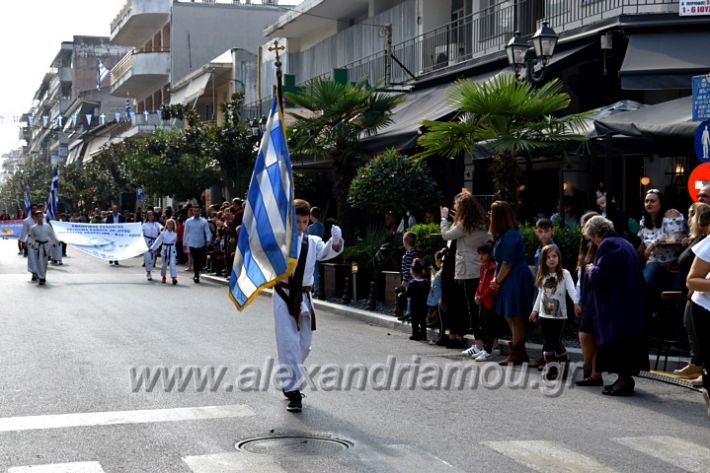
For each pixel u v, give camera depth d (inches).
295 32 1439.5
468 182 921.5
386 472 242.1
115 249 1091.3
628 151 581.3
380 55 1137.4
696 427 305.6
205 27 2078.0
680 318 446.0
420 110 871.1
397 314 584.7
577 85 792.3
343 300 690.8
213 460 251.6
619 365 360.8
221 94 1809.8
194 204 1378.0
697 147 458.6
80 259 1371.8
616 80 776.9
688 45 673.6
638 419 317.1
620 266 361.4
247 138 1248.8
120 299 727.1
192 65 2073.1
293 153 851.4
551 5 807.7
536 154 631.2
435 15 1035.3
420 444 273.6
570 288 406.6
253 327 549.0
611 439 285.1
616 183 765.3
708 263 308.8
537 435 288.5
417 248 616.7
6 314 610.5
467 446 271.7
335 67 1304.1
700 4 674.8
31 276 977.5
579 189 786.8
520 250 428.8
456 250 478.6
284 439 277.3
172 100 2017.7
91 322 568.7
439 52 1008.2
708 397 319.3
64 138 3570.4
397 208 723.4
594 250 389.4
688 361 430.9
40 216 871.1
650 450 271.3
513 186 570.3
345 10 1274.6
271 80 1537.9
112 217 1386.6
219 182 1433.3
